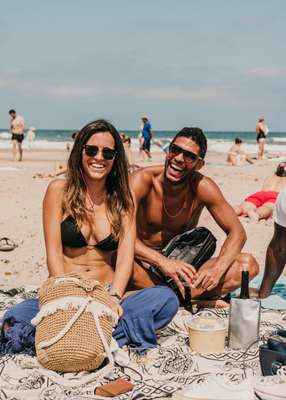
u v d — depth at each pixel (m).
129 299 4.55
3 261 8.26
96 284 4.25
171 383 3.82
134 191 5.39
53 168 22.75
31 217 10.99
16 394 3.77
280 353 3.83
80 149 4.75
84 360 4.01
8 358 4.28
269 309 5.43
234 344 4.50
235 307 4.49
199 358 4.33
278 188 11.29
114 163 4.84
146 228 5.65
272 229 10.17
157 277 5.44
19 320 4.46
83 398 3.66
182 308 5.38
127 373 4.12
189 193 5.49
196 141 5.18
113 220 4.86
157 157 34.00
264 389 3.55
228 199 13.84
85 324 4.06
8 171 20.83
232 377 3.86
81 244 4.86
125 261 4.86
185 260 5.47
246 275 4.52
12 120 27.14
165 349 4.40
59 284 4.20
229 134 99.94
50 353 4.01
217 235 9.58
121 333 4.51
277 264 5.61
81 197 4.79
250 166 24.58
